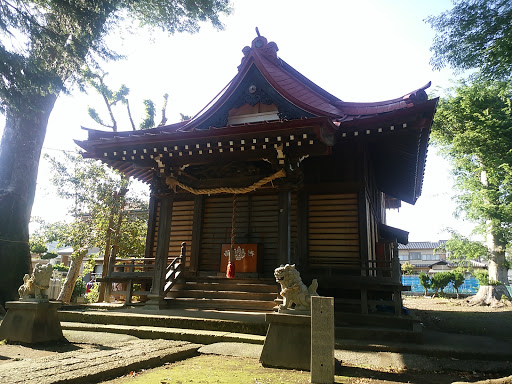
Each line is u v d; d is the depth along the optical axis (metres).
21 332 6.46
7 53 7.09
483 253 21.86
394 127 8.80
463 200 20.94
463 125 21.20
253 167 10.42
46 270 6.90
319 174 11.11
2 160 14.36
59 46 8.00
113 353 5.47
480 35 7.37
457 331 9.41
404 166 12.69
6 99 7.68
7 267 13.10
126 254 18.50
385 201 21.42
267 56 12.97
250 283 10.49
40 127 14.70
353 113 11.21
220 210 12.38
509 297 20.27
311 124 8.37
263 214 11.83
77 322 8.39
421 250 62.44
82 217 18.47
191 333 7.05
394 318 7.76
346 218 10.66
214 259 11.95
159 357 5.39
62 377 4.03
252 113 11.35
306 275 9.18
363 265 10.12
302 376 4.73
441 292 31.52
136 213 18.73
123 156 10.40
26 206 14.20
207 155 10.21
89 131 10.53
